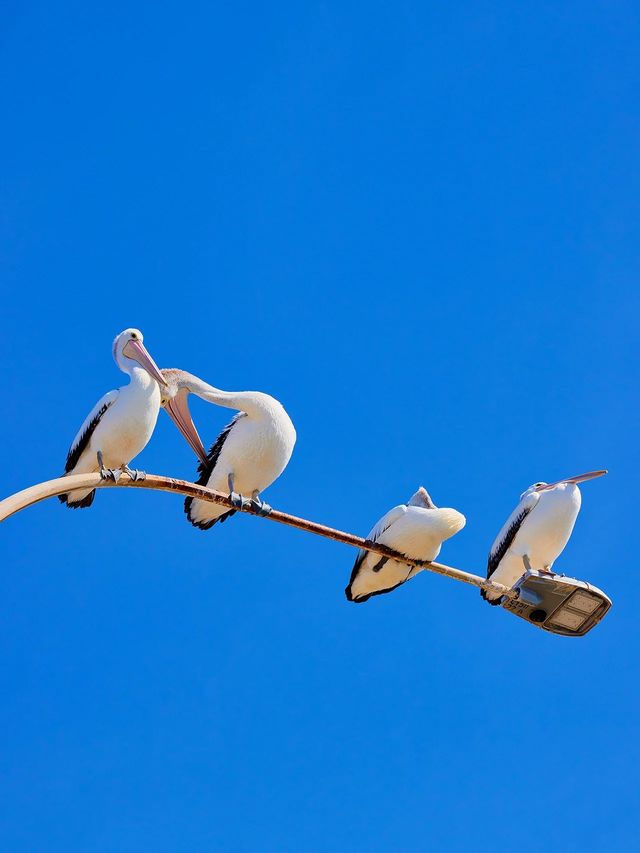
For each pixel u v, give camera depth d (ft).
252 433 51.70
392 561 52.80
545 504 59.67
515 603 50.42
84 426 51.49
